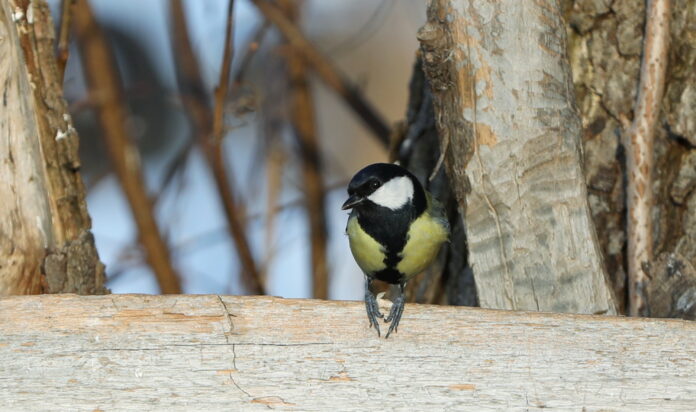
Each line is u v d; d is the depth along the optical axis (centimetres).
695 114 773
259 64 1092
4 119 702
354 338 639
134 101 1200
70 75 1095
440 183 895
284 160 1077
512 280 697
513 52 680
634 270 767
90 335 638
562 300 692
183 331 641
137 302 646
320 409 625
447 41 683
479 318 640
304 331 641
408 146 925
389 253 795
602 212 808
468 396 624
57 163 754
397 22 1295
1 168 703
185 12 1056
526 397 621
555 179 689
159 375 631
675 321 632
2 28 693
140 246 1008
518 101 681
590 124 819
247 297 650
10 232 705
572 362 627
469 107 684
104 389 628
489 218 698
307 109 1088
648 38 762
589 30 816
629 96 801
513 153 685
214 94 953
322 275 1059
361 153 1337
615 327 632
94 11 1027
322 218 1070
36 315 641
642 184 765
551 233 693
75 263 748
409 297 940
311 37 1175
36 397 624
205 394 628
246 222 1058
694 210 771
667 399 615
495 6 678
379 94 1304
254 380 631
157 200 1064
